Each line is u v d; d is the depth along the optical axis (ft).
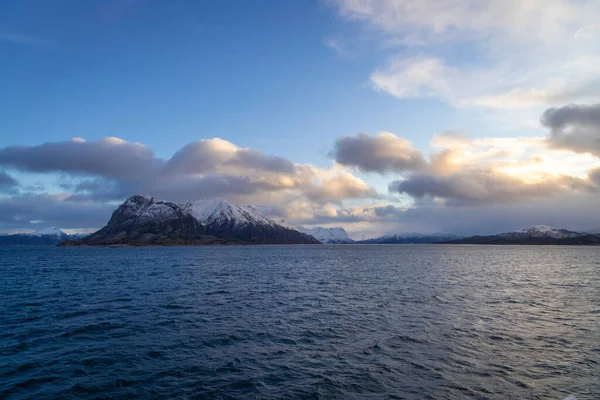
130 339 79.61
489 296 136.15
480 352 70.03
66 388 54.19
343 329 87.81
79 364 64.23
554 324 91.66
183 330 87.25
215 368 62.49
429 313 105.19
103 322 94.99
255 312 108.27
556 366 62.64
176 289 160.25
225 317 101.40
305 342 77.41
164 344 76.02
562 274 229.45
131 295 142.10
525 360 65.57
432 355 68.49
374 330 86.69
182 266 311.06
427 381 56.59
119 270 266.36
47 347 73.82
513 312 106.32
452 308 112.68
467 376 58.44
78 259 435.94
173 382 56.49
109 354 69.51
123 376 58.80
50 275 226.58
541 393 52.31
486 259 425.28
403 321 95.55
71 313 106.42
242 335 82.94
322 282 186.19
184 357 68.13
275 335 82.89
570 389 53.62
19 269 276.21
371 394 52.21
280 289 160.04
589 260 411.54
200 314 105.40
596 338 79.30
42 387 54.49
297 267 297.74
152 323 94.17
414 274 229.25
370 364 64.08
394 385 55.21
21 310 111.04
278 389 53.88
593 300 127.65
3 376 58.49
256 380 57.31
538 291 149.89
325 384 55.62
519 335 81.61
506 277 209.15
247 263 354.95
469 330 86.02
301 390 53.57
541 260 408.87
